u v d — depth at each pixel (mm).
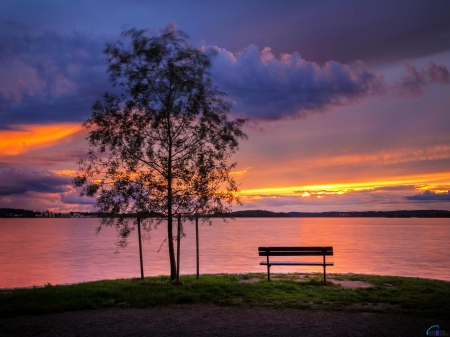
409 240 54062
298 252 12992
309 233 81875
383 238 59938
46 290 11523
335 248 39906
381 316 8484
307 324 7875
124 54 13758
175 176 13047
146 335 7207
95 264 27312
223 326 7789
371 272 21500
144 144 13469
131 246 44969
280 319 8297
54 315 8922
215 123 13891
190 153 13430
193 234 80500
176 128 13750
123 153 13289
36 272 23500
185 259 30109
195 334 7242
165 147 13609
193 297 10336
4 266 26531
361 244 46156
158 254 34781
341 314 8703
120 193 13055
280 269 23172
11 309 9078
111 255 34031
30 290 11812
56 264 27516
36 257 32844
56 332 7484
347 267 24047
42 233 88188
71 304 9672
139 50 13555
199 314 8844
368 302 9906
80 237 68812
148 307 9680
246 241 53719
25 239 62406
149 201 12906
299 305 9477
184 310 9289
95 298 10320
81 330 7602
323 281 12898
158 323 8078
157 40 13789
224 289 11508
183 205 12945
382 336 7035
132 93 13500
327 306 9461
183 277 14430
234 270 23062
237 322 8094
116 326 7875
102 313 9070
